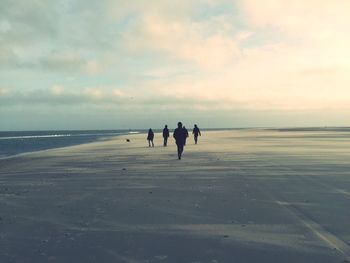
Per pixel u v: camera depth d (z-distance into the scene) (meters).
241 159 24.34
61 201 11.27
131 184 14.38
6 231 7.98
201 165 20.98
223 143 49.09
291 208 9.77
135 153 31.98
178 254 6.39
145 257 6.28
